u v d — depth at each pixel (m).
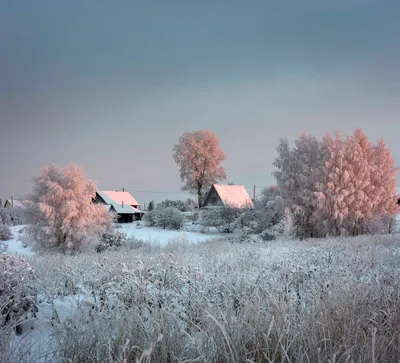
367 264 7.17
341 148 24.47
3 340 2.76
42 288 5.36
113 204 47.75
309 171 25.14
